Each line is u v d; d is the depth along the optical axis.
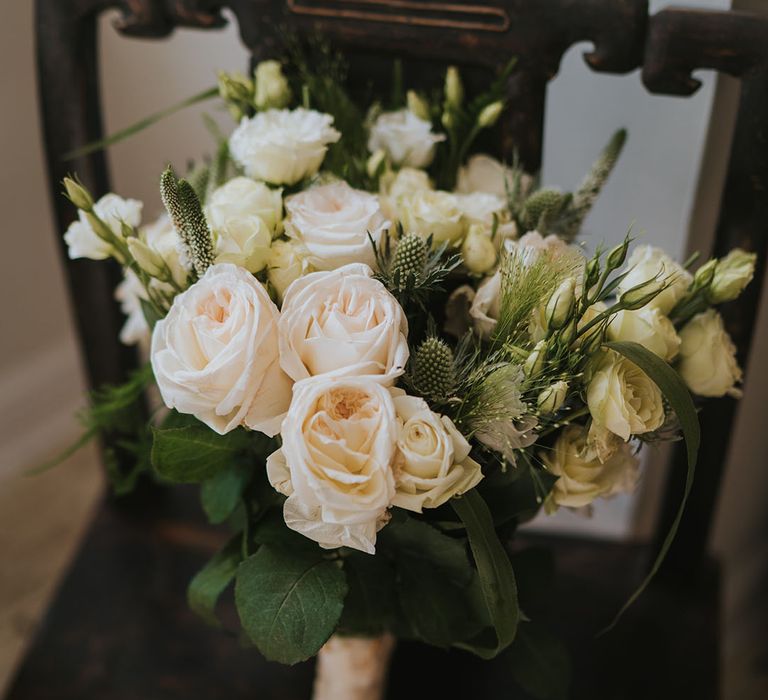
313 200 0.64
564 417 0.63
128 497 1.04
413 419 0.57
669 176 0.89
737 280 0.65
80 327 0.92
